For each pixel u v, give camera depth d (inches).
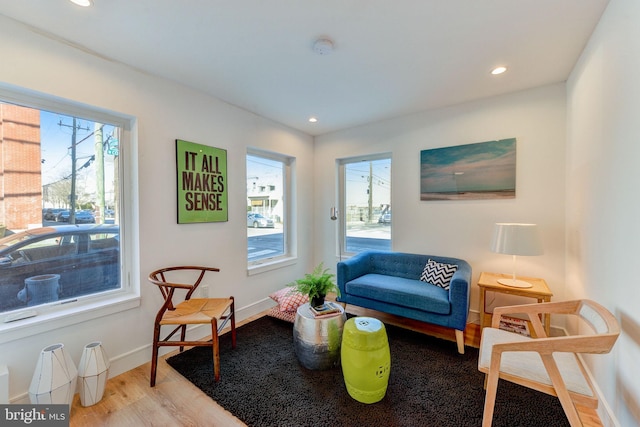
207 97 101.0
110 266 80.0
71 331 69.0
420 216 122.2
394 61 78.9
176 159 91.3
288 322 111.0
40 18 59.9
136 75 81.4
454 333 99.9
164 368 79.3
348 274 111.0
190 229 96.0
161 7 56.9
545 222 96.8
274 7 57.3
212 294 103.5
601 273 62.7
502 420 58.8
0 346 58.9
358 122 134.0
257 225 129.2
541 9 58.2
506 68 83.4
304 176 150.5
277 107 114.0
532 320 64.2
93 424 58.8
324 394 67.5
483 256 108.3
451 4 56.6
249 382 72.3
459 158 111.7
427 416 60.2
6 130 63.2
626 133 51.3
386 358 64.7
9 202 63.9
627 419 49.8
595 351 44.4
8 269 63.7
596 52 64.5
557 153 94.1
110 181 79.9
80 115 73.4
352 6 57.1
